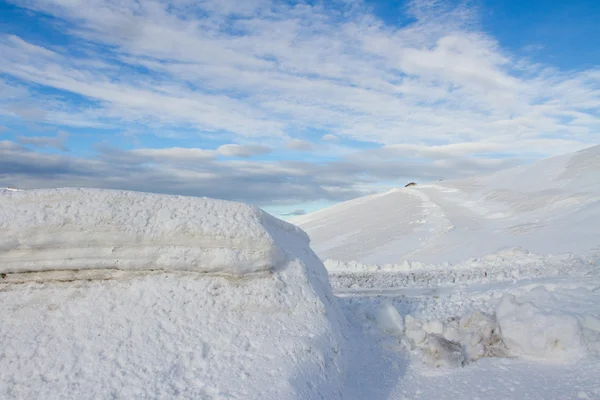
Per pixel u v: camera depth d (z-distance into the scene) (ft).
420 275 46.39
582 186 79.92
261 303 16.70
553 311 19.45
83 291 16.20
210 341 14.92
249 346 14.99
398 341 22.11
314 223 128.98
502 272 43.32
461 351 19.48
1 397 12.78
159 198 18.08
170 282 16.62
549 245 56.13
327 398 14.20
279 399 12.73
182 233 16.80
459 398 16.03
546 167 104.53
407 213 103.35
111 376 13.35
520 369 17.70
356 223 110.22
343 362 16.67
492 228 74.13
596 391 14.97
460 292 34.55
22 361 13.87
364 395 16.15
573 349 17.99
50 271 16.57
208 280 16.92
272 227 20.94
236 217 17.99
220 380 13.46
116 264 16.55
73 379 13.30
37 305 15.80
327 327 17.12
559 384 15.96
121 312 15.53
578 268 40.50
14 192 17.38
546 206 78.07
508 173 115.34
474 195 104.94
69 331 14.88
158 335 14.87
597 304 21.85
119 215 16.79
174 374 13.58
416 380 18.07
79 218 16.47
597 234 54.90
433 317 26.11
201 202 18.42
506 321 19.81
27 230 16.10
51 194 17.19
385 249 76.59
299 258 20.27
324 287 21.71
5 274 16.51
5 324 15.15
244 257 17.12
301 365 14.56
